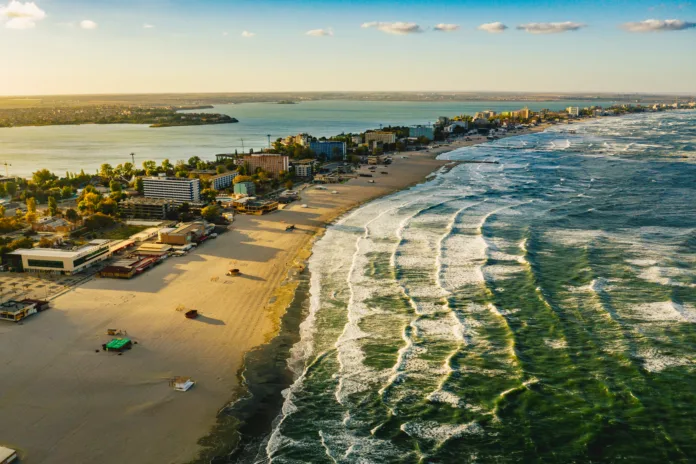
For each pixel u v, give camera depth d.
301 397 95.50
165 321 124.50
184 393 96.06
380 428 87.00
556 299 132.25
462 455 80.56
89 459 79.12
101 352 109.62
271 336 117.56
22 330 118.69
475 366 103.81
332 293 140.75
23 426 86.31
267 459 80.06
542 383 97.56
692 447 80.50
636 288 137.12
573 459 79.19
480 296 135.50
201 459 79.94
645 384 96.00
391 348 111.50
